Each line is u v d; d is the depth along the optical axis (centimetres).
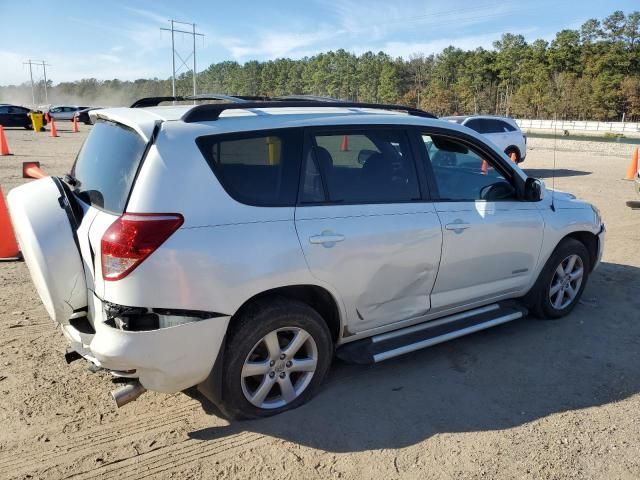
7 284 550
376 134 358
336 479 276
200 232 279
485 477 279
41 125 3061
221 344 293
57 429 312
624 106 9450
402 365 398
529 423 327
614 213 973
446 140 398
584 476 282
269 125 314
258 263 294
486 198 414
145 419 324
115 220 271
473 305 422
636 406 348
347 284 332
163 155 278
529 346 432
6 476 272
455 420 329
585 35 11569
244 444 303
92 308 289
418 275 368
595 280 598
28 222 292
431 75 13938
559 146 2856
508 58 11912
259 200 303
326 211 325
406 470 284
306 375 338
